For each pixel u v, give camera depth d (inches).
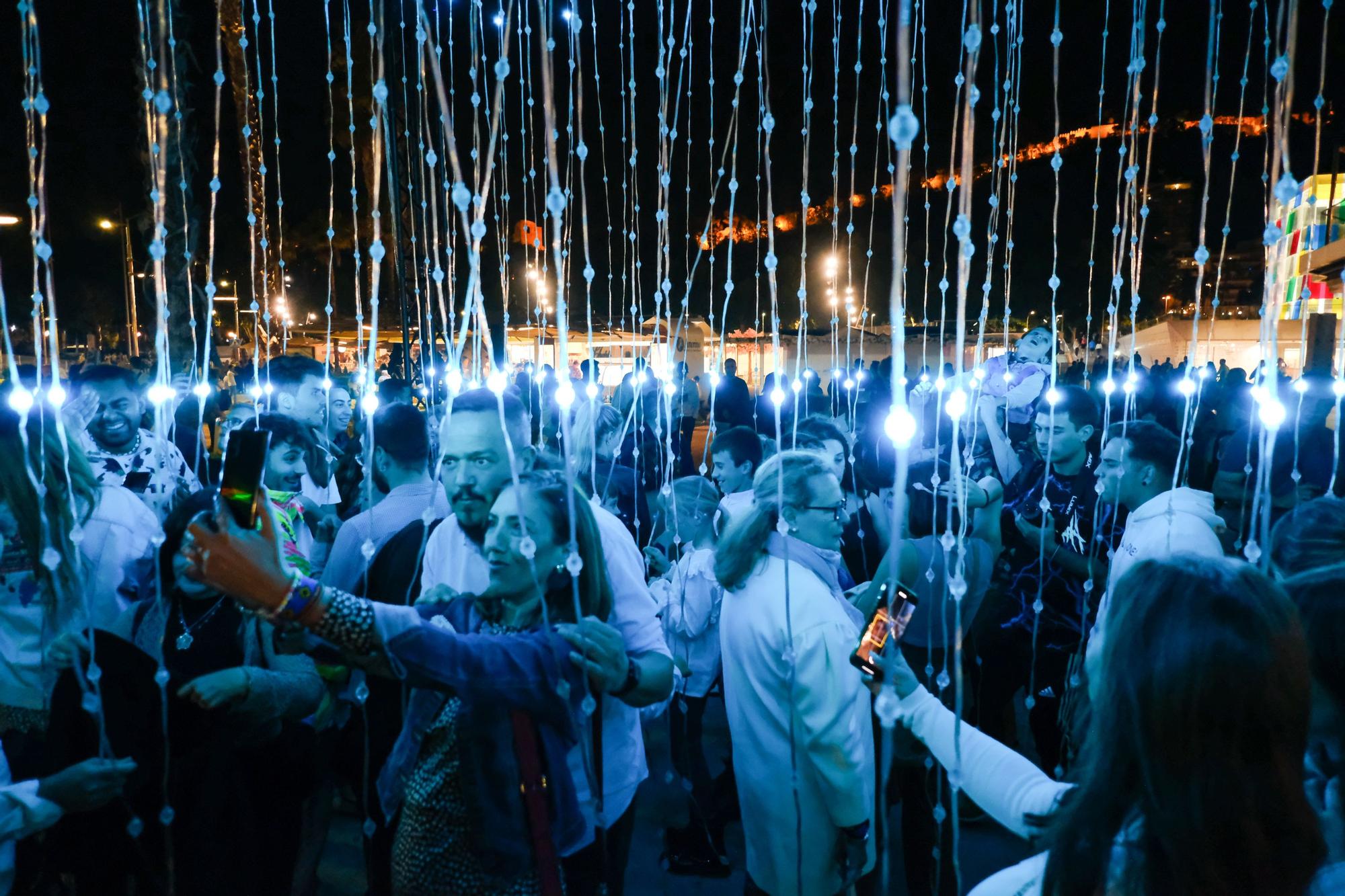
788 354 792.9
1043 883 39.4
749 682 85.4
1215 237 976.3
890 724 55.1
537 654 60.2
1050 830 40.4
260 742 79.2
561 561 66.7
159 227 67.4
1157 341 816.3
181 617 77.2
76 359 794.2
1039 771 54.2
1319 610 45.6
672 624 120.9
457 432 80.0
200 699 71.8
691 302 828.0
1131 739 36.7
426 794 64.2
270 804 83.1
